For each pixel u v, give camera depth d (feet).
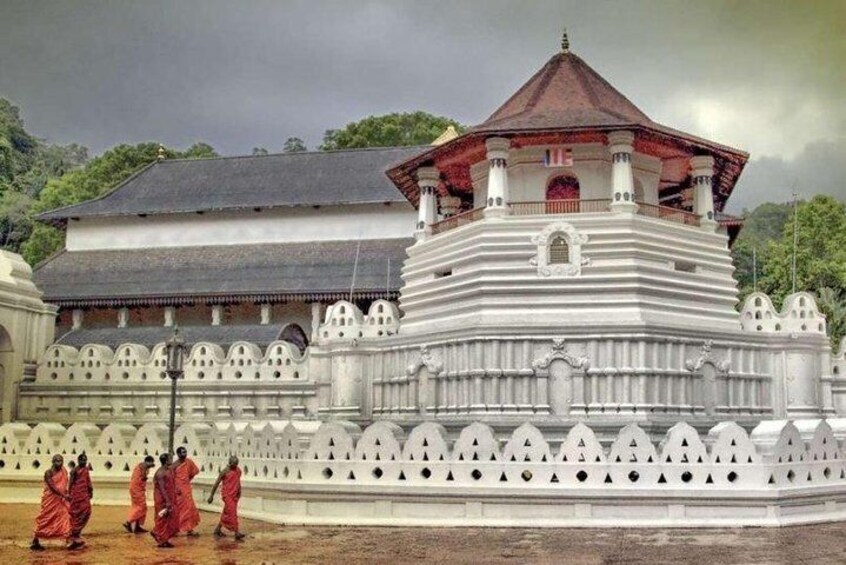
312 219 232.32
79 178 334.03
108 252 239.09
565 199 126.31
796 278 244.83
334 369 132.77
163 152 277.64
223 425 96.99
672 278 119.44
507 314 116.57
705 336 117.80
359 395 130.93
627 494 77.82
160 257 231.50
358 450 82.43
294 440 84.12
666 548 65.98
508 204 122.31
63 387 143.84
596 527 76.74
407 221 226.58
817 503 80.43
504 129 119.55
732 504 77.56
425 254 132.77
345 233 229.86
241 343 141.08
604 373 111.75
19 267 147.84
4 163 360.89
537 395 112.68
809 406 122.62
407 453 81.46
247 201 234.38
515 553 64.39
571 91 131.34
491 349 114.32
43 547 68.74
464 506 79.46
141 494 77.77
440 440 81.10
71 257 237.25
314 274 212.43
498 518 78.79
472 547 67.26
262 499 85.56
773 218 356.18
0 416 142.82
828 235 248.73
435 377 120.78
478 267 119.44
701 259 123.95
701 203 128.88
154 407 141.28
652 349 112.88
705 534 72.74
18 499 101.14
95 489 100.07
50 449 102.27
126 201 244.83
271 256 223.92
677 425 79.71
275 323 209.36
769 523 76.23
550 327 113.39
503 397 113.29
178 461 74.69
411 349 125.80
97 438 104.27
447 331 119.34
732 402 119.14
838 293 243.60
